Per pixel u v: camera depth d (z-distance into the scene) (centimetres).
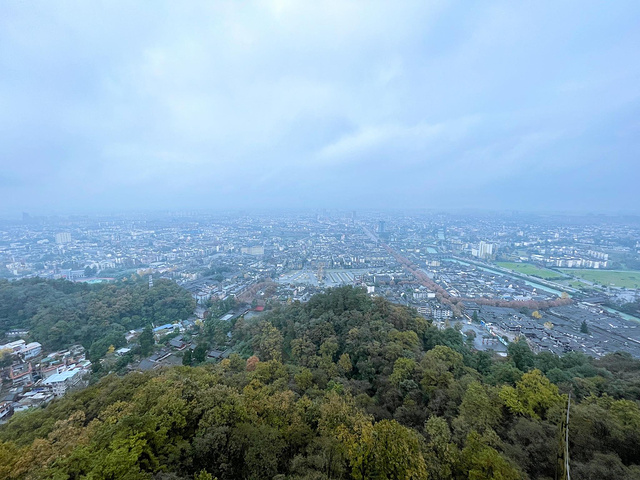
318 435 4294
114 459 3039
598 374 6456
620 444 3756
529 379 5300
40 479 3019
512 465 3388
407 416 5038
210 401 4381
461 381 5684
